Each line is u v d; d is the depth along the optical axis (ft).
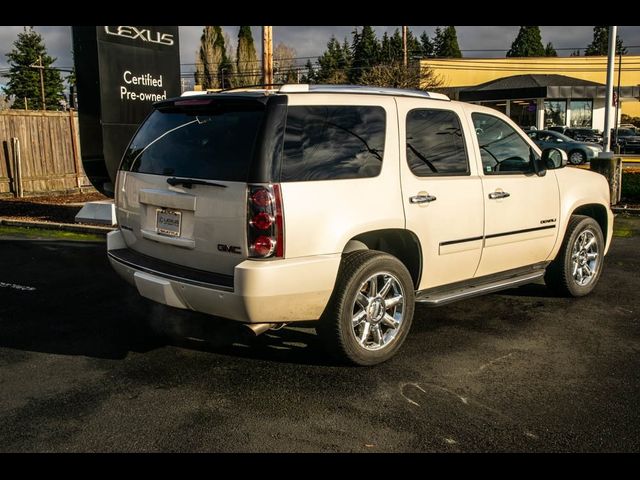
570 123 133.59
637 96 127.95
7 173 47.62
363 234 14.89
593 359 15.31
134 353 15.49
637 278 23.56
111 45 30.83
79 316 18.57
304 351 15.64
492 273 18.02
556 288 20.70
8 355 15.34
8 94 194.49
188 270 14.02
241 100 13.44
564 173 20.12
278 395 13.07
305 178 13.24
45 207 41.57
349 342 14.03
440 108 16.42
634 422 12.03
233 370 14.39
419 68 100.42
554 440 11.32
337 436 11.39
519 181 18.16
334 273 13.51
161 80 33.45
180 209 14.08
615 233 32.83
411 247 15.58
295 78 178.81
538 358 15.35
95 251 28.09
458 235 16.29
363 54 268.41
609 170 41.34
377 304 14.60
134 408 12.43
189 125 14.52
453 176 16.34
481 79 157.07
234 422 11.87
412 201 15.03
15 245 29.43
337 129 13.99
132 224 15.70
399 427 11.75
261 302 12.66
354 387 13.50
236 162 13.08
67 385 13.53
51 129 50.24
